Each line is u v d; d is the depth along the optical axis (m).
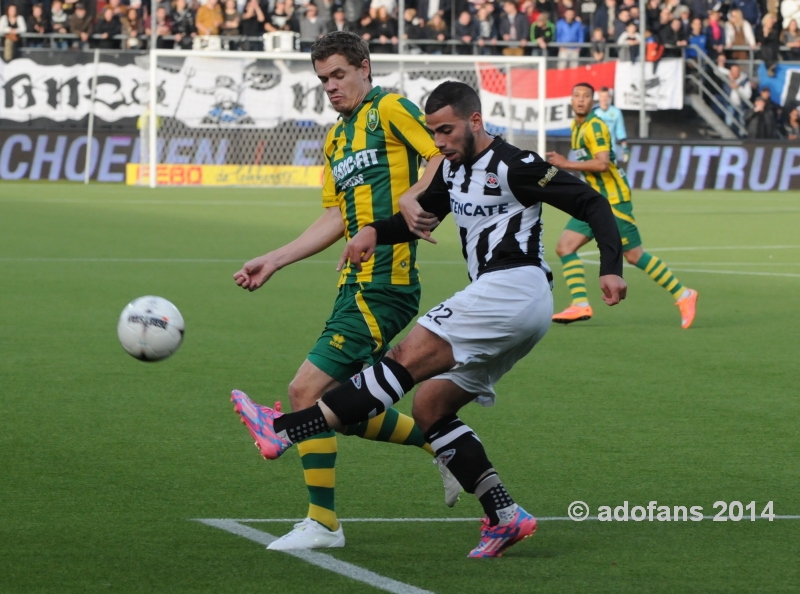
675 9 75.31
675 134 76.44
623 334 22.94
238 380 17.83
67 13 71.69
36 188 63.09
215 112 67.50
